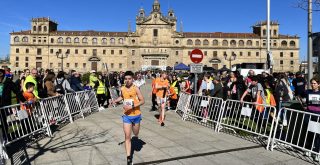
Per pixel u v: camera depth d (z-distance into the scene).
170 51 115.00
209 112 13.54
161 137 11.21
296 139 9.68
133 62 115.25
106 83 21.98
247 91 12.88
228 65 119.00
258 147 9.85
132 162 8.25
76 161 8.34
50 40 117.94
